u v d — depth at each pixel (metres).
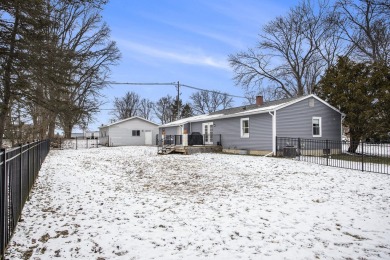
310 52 35.81
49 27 9.28
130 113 75.62
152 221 5.78
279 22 36.00
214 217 6.05
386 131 18.05
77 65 10.65
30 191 8.17
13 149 4.92
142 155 21.73
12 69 8.66
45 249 4.33
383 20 23.69
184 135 22.05
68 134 37.66
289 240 4.75
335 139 20.27
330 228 5.32
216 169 13.45
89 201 7.40
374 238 4.84
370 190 8.50
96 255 4.15
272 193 8.38
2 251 3.93
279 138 18.02
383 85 18.44
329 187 9.02
